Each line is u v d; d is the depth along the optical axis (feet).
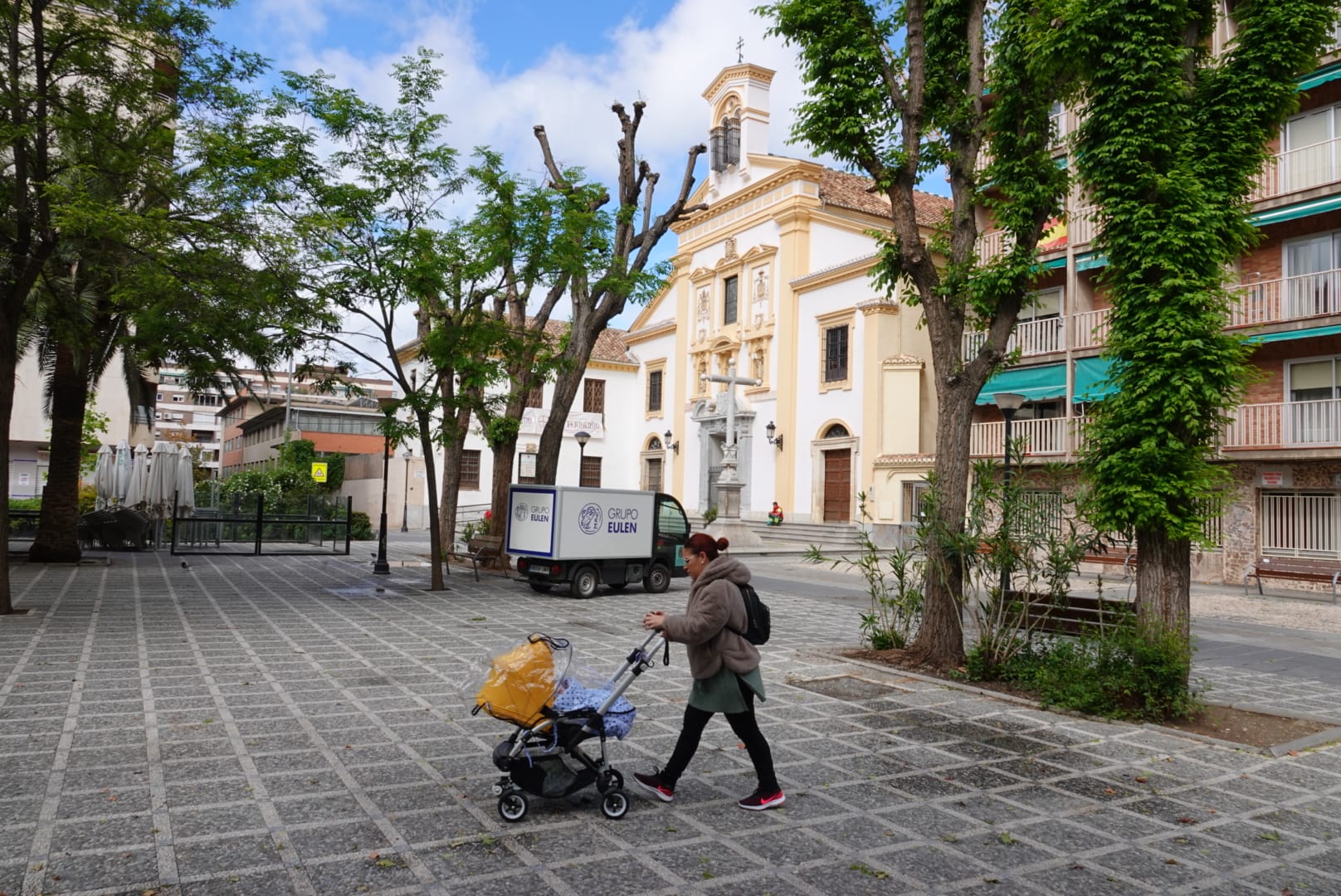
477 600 47.26
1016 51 30.17
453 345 48.55
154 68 40.27
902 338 100.01
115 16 39.11
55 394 58.65
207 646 30.53
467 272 47.09
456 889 12.51
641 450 142.00
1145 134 26.43
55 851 13.29
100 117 38.70
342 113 45.03
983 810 16.74
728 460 101.35
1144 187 26.43
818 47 31.99
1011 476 30.50
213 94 40.75
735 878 13.25
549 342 61.26
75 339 48.98
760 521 111.75
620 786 15.60
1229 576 68.03
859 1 32.19
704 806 16.33
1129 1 26.55
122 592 45.01
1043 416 84.84
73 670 26.03
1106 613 27.37
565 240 49.60
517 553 50.21
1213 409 26.32
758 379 116.37
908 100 32.27
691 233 131.64
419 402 48.11
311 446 139.13
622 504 51.13
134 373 70.13
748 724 16.10
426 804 15.89
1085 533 28.40
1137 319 26.12
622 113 63.46
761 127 121.60
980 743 21.52
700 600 15.87
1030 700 25.79
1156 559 25.88
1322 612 51.83
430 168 47.14
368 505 131.95
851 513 101.09
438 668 28.04
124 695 23.12
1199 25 27.91
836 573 73.00
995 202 31.86
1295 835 15.99
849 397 102.27
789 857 14.11
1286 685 30.76
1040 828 15.89
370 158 46.52
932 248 33.83
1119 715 24.22
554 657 16.26
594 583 50.19
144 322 47.91
